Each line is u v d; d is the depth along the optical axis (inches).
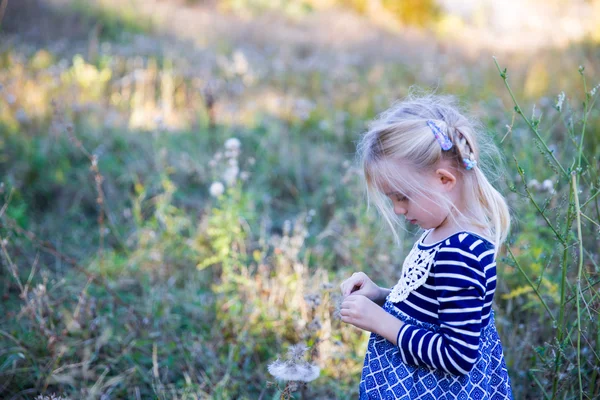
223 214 137.9
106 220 172.2
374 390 72.6
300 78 294.5
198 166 188.1
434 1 549.0
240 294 126.4
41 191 183.5
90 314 118.0
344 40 382.9
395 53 351.3
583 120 81.2
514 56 311.0
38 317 109.9
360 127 231.5
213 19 406.3
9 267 123.3
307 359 100.1
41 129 204.8
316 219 174.1
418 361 66.2
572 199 78.2
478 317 64.3
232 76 281.1
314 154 208.4
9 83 230.5
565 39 313.3
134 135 207.9
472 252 65.6
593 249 117.6
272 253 149.3
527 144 146.2
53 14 339.9
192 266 146.6
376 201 74.4
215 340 117.8
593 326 93.7
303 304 113.4
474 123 79.0
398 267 136.2
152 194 182.2
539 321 106.3
